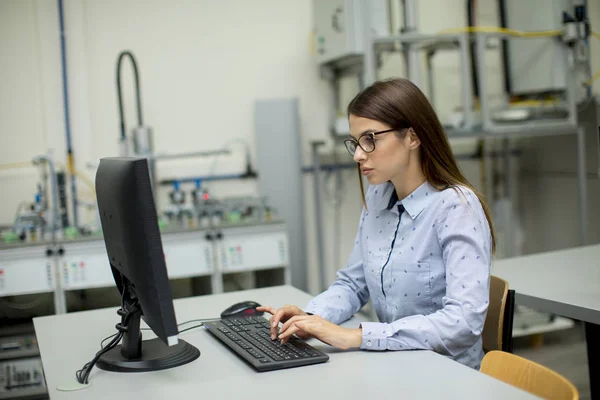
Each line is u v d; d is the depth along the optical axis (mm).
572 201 4168
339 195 4242
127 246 1121
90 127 3721
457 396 978
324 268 4211
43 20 3607
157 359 1207
